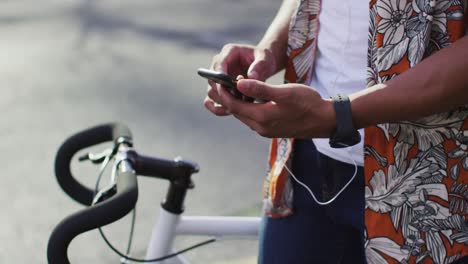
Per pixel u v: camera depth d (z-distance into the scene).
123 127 1.45
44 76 5.86
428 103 1.14
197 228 1.61
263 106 1.16
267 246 1.53
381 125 1.26
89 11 8.30
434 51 1.23
